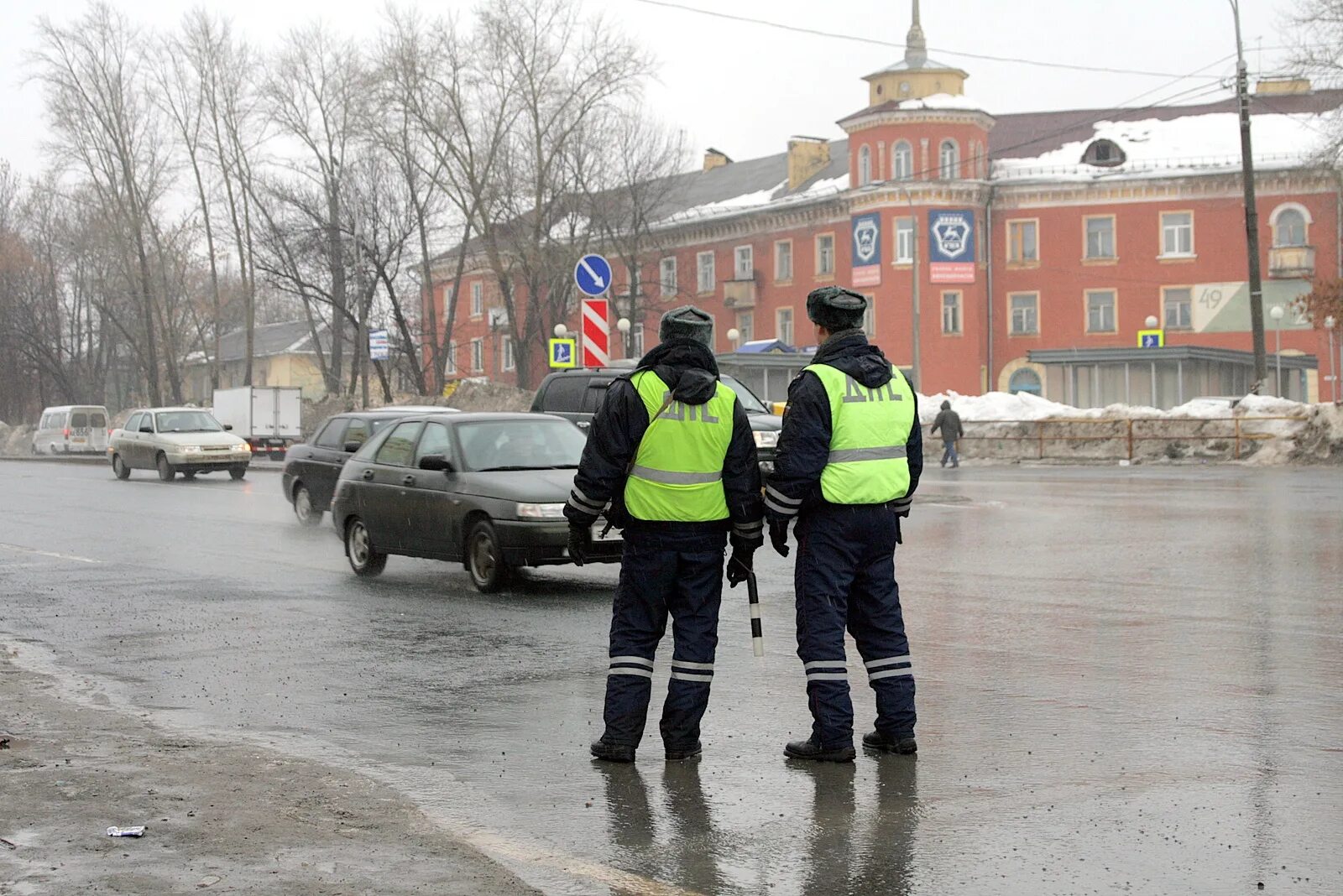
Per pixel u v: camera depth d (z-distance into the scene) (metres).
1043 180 62.00
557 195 56.56
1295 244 60.00
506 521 11.94
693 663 6.18
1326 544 15.03
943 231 61.34
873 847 4.90
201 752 6.34
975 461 40.72
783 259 68.44
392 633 10.07
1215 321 60.84
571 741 6.65
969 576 12.88
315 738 6.75
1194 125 63.56
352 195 58.59
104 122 61.41
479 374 83.12
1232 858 4.71
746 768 6.05
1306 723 6.76
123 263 67.19
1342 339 54.62
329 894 4.36
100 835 4.98
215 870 4.59
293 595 12.14
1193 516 18.86
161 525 19.50
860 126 62.75
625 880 4.54
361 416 19.11
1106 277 61.88
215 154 61.97
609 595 12.03
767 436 19.92
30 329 80.44
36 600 12.04
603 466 6.09
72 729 6.85
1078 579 12.55
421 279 74.12
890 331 61.72
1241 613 10.36
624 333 33.19
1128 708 7.15
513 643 9.55
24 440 74.38
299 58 59.03
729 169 79.94
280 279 61.88
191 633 10.18
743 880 4.56
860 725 6.88
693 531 6.12
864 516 6.12
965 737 6.57
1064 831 5.06
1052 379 61.66
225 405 49.81
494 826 5.18
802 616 6.18
